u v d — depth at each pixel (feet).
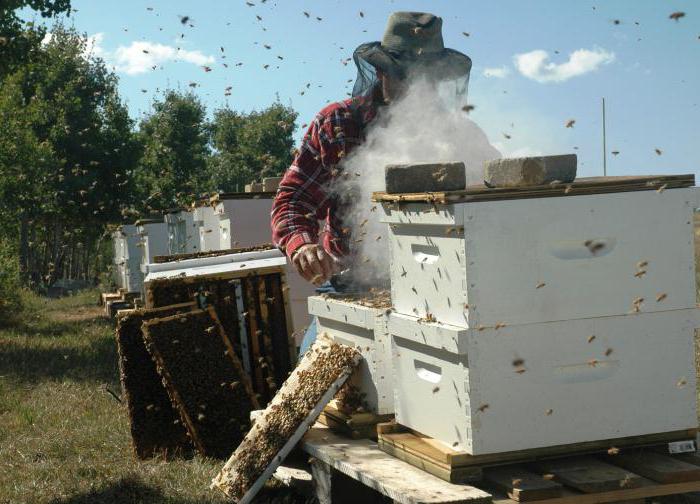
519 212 9.23
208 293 19.19
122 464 16.90
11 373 30.32
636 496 9.33
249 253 20.52
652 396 9.77
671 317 9.76
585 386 9.59
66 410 22.82
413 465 10.38
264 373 19.35
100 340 41.24
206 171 115.65
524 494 9.05
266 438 12.48
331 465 11.29
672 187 9.68
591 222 9.44
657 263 9.68
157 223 48.91
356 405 12.33
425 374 10.37
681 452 9.98
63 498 14.57
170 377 17.25
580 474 9.45
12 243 76.54
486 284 9.19
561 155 9.66
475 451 9.30
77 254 135.74
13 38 52.80
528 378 9.40
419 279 10.25
